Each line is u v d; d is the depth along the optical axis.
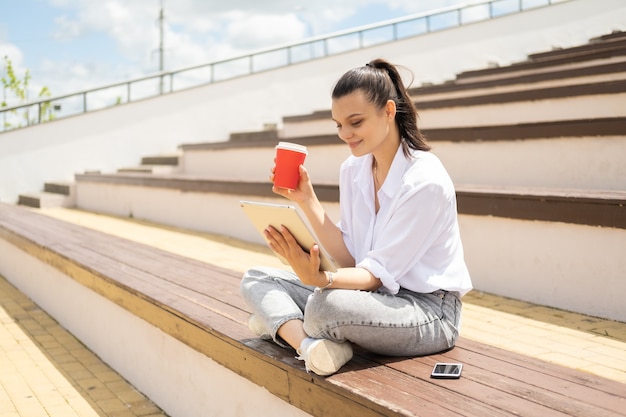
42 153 10.75
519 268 4.04
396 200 2.18
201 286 3.62
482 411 1.79
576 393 1.92
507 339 3.26
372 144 2.18
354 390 1.98
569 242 3.77
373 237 2.33
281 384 2.33
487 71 9.14
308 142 7.19
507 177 5.32
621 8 11.36
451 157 5.72
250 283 2.43
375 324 2.13
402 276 2.24
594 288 3.67
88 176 9.79
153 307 3.36
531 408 1.81
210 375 2.92
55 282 5.15
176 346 3.22
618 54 7.33
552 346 3.14
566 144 4.91
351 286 2.13
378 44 12.37
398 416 1.81
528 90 6.34
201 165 9.67
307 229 1.97
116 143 11.24
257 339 2.58
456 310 2.35
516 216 4.00
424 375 2.10
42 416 3.31
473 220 4.27
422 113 7.45
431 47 12.45
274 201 6.25
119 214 9.06
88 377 3.90
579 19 11.70
